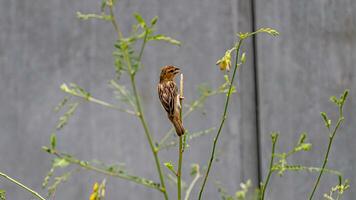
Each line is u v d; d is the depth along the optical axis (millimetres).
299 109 11711
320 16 11797
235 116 11594
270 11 11727
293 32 11758
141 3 11703
